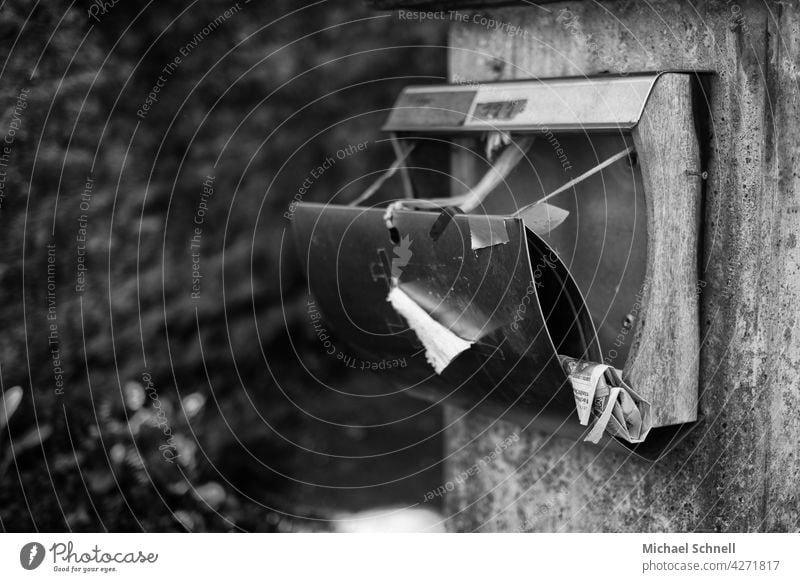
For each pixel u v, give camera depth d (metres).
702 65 1.53
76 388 2.62
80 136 2.77
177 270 3.27
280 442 3.65
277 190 3.63
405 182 1.99
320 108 3.75
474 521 2.12
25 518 2.21
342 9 3.76
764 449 1.59
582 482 1.86
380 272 1.69
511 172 1.78
